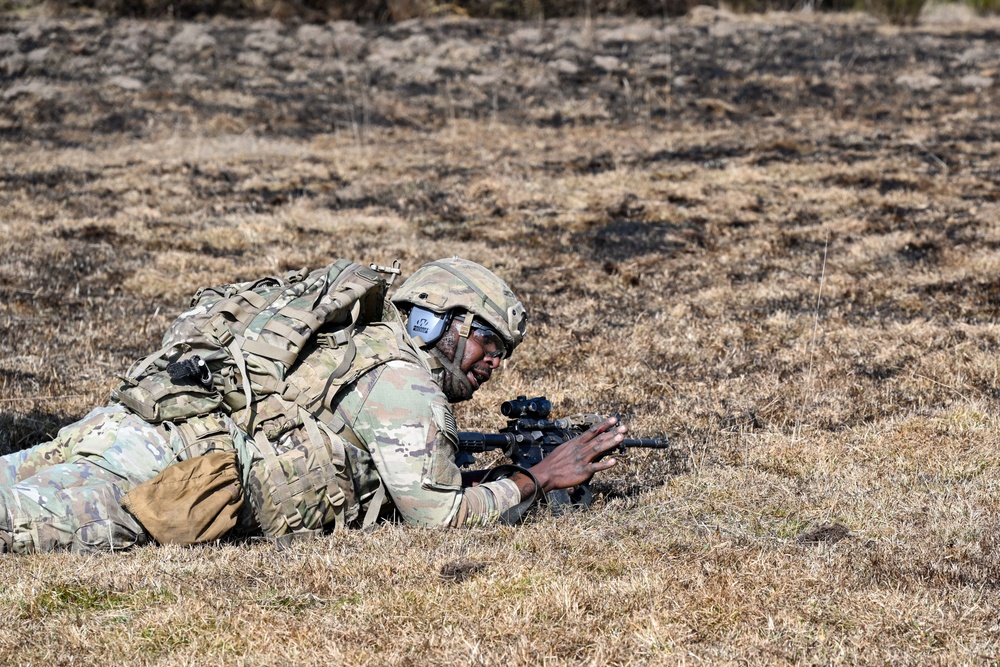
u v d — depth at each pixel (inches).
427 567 498.9
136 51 3043.8
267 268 1370.6
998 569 524.4
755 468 724.0
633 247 1485.0
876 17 3634.4
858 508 623.5
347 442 539.2
